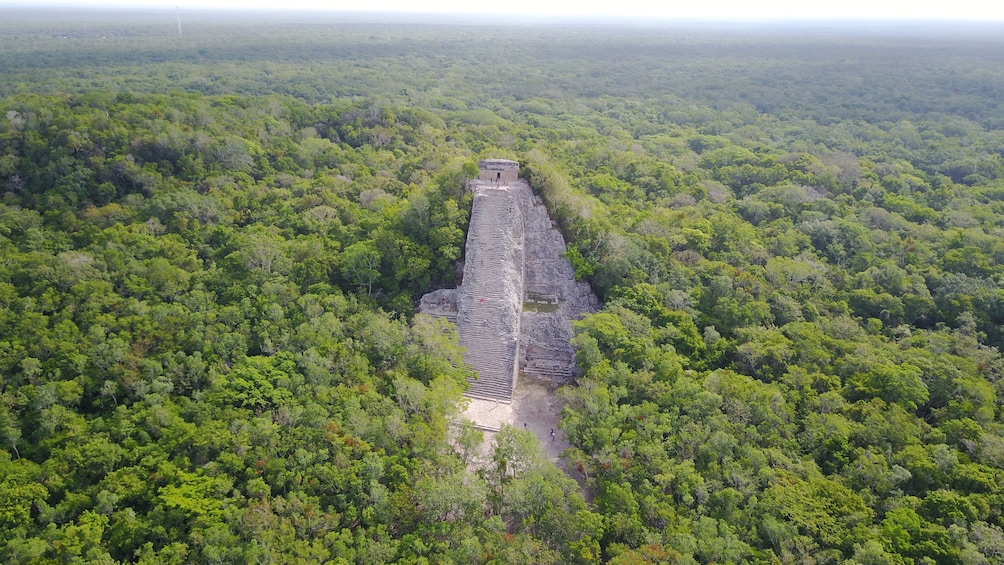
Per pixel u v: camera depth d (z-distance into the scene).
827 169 127.62
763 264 89.75
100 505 44.84
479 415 63.53
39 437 53.03
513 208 77.50
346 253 77.88
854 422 59.06
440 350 63.62
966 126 187.50
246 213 93.81
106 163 96.69
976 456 56.44
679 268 80.19
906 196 120.69
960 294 82.62
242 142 108.44
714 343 70.50
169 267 75.50
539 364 71.88
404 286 77.44
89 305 67.50
